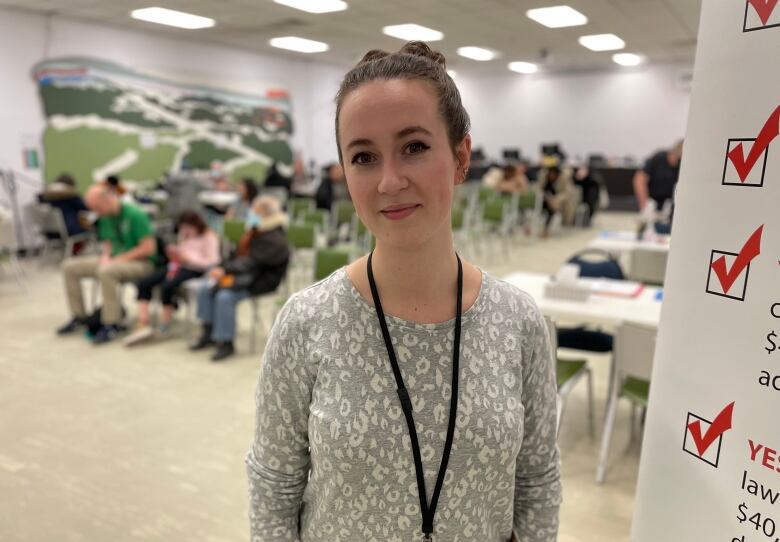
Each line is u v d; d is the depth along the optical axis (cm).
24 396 324
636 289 285
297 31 802
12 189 713
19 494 233
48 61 737
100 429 287
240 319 479
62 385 340
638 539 107
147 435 281
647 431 103
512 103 1387
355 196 70
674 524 99
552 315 256
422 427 73
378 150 67
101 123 809
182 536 209
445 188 69
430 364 74
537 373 81
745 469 86
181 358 387
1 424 291
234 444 273
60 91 755
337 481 74
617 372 236
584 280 307
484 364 75
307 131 1182
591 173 1024
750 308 83
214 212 754
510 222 761
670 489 99
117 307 417
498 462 75
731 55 82
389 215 68
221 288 388
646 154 1255
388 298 74
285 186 887
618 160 1245
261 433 80
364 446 72
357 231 548
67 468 252
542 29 761
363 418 72
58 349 402
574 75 1299
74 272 429
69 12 709
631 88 1242
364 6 632
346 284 76
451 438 73
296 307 77
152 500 229
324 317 75
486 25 732
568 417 300
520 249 761
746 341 84
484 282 79
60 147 765
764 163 79
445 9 644
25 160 730
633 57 1096
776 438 81
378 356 74
